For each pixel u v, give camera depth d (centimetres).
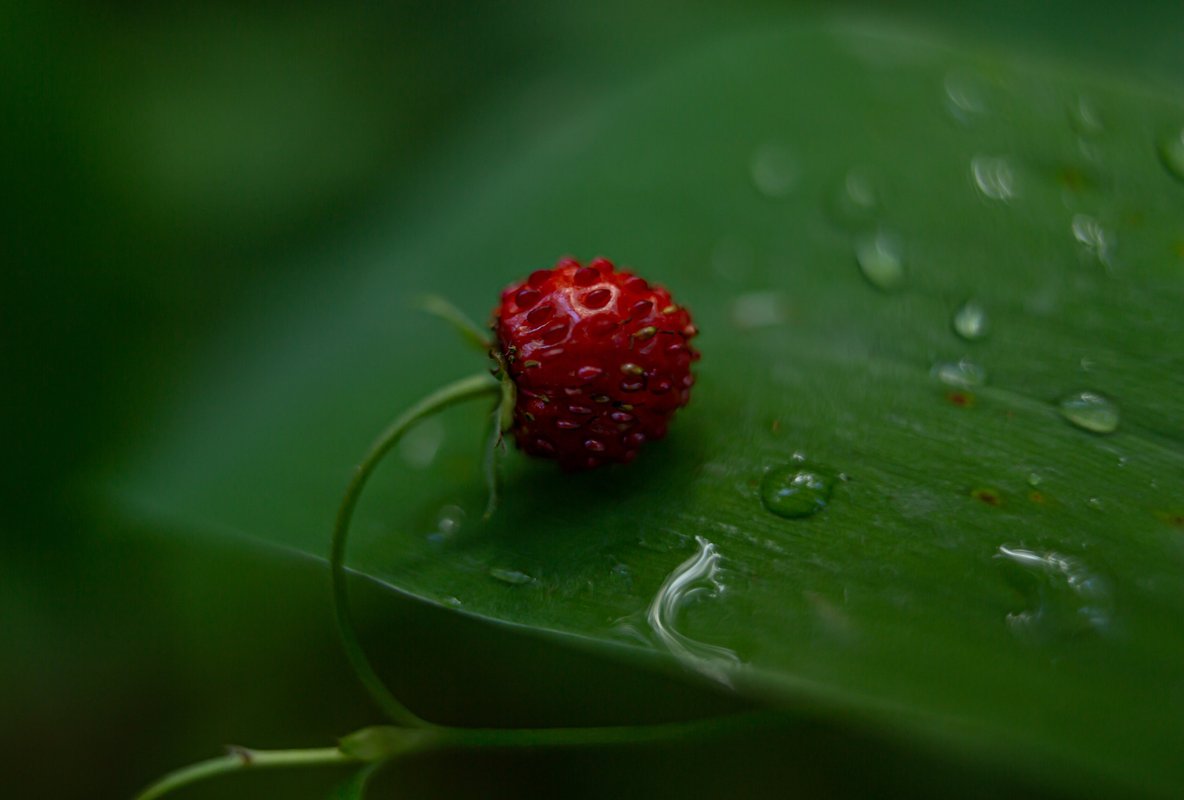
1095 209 18
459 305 19
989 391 17
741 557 16
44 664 20
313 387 19
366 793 20
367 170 24
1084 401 17
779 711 17
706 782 20
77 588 20
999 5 23
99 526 20
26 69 22
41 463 21
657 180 19
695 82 20
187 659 20
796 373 18
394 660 20
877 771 19
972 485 16
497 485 17
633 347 17
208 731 20
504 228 20
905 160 19
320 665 20
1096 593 16
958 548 16
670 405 17
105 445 21
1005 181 18
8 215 22
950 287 18
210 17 25
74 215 22
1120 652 15
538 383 17
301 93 25
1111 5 22
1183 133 18
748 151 19
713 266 19
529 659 20
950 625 16
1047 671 15
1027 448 17
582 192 20
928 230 18
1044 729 15
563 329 17
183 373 22
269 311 22
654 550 16
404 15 26
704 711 20
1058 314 17
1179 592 16
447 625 20
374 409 18
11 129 22
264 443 18
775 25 25
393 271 20
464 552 17
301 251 23
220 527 18
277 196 23
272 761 17
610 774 20
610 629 16
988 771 19
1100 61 22
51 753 20
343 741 17
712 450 17
